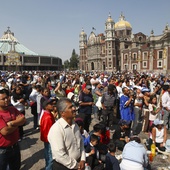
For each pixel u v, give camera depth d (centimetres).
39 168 649
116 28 10619
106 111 938
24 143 856
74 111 370
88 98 877
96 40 10350
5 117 425
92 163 545
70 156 361
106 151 593
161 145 767
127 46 9862
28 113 1399
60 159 342
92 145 575
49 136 357
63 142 350
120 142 735
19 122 424
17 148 456
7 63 9950
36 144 845
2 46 11944
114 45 9400
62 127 356
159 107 1002
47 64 11894
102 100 953
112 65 9381
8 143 427
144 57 7744
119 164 590
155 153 733
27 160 704
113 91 938
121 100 876
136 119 966
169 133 994
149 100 984
